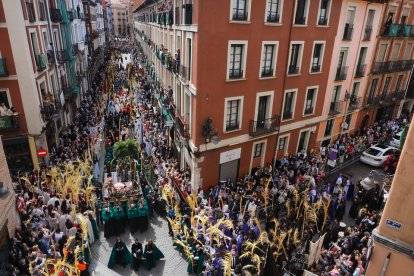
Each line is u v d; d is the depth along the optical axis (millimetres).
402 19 24844
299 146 21688
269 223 13844
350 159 22547
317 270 11555
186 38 16422
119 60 63750
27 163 18719
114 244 13234
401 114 31219
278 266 11477
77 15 33906
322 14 18453
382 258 8062
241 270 11266
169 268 12523
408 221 7484
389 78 27062
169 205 15492
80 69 33812
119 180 16469
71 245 12086
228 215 13914
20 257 10617
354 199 15922
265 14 15539
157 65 30438
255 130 17781
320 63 19672
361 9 20594
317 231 13984
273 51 16859
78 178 14898
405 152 7215
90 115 27172
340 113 23031
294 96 19094
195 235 12375
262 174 18281
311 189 16406
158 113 28281
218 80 15383
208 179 17266
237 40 15125
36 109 17828
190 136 17062
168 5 22984
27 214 13031
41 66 18766
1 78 16672
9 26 15992
